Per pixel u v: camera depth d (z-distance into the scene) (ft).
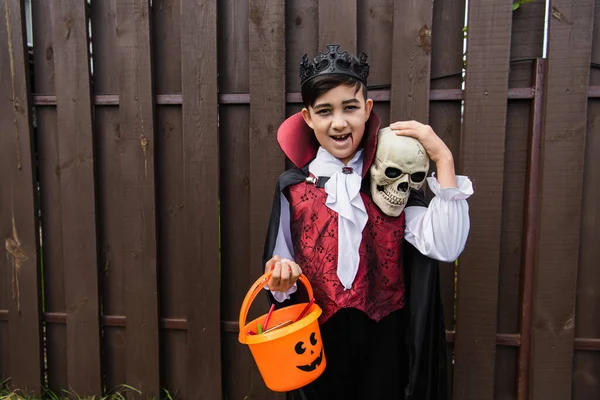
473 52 5.73
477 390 6.27
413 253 4.43
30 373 7.13
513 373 6.39
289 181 4.37
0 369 7.37
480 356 6.21
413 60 5.85
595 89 5.71
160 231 6.79
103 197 6.81
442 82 6.05
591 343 6.12
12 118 6.71
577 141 5.74
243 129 6.45
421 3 5.77
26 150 6.73
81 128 6.57
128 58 6.35
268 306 6.59
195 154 6.38
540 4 5.78
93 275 6.82
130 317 6.84
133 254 6.72
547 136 5.76
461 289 6.12
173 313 6.94
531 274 6.09
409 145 3.84
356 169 4.30
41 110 6.79
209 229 6.50
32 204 6.84
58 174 6.87
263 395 6.81
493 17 5.66
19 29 6.53
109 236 6.88
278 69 6.09
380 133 4.07
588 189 5.97
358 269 4.23
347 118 3.92
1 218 6.94
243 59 6.36
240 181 6.55
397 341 4.46
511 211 6.15
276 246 4.50
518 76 5.93
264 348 3.82
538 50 5.86
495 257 6.01
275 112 6.16
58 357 7.23
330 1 5.92
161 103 6.48
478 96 5.79
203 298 6.63
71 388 7.06
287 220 4.45
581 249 6.07
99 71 6.62
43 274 7.11
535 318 6.07
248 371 6.86
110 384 7.16
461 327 6.19
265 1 6.03
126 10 6.28
